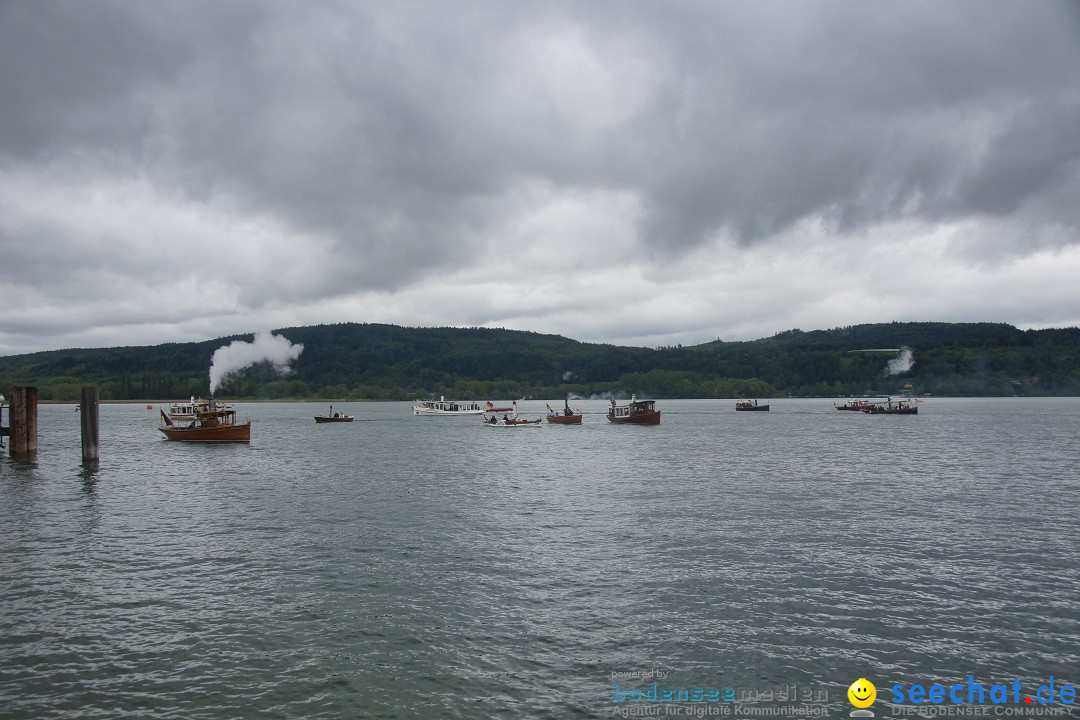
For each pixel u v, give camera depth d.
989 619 20.88
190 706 15.87
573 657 18.38
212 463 63.62
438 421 167.25
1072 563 26.59
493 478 51.88
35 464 61.50
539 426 137.50
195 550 28.72
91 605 21.97
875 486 46.00
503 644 19.11
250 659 18.16
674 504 39.09
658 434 106.81
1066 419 145.75
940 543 29.62
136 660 18.06
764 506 38.34
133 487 47.28
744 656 18.45
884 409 179.88
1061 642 19.31
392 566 26.22
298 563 26.67
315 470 57.88
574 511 37.16
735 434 104.69
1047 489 44.59
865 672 17.67
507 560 27.00
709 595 22.83
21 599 22.50
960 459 63.88
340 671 17.52
